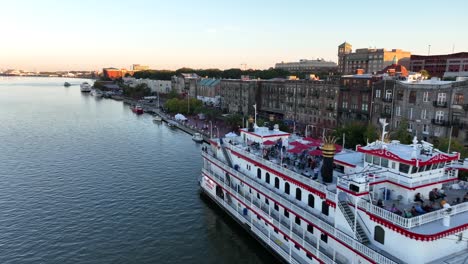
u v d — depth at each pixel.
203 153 57.12
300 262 34.22
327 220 31.75
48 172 69.88
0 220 48.41
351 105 94.75
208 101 184.38
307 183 34.06
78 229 46.34
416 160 27.14
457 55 152.00
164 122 141.75
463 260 24.88
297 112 117.81
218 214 51.12
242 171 46.38
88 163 76.56
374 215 26.50
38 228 46.44
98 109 186.62
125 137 107.19
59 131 116.19
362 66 195.88
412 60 172.38
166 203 54.94
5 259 39.41
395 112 80.19
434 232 23.84
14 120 140.38
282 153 41.00
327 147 33.50
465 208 25.97
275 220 37.50
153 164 76.19
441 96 69.94
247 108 141.62
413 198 28.61
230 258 40.66
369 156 32.16
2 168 72.38
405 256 24.98
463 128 66.44
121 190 60.12
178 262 39.69
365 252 26.30
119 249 41.91
